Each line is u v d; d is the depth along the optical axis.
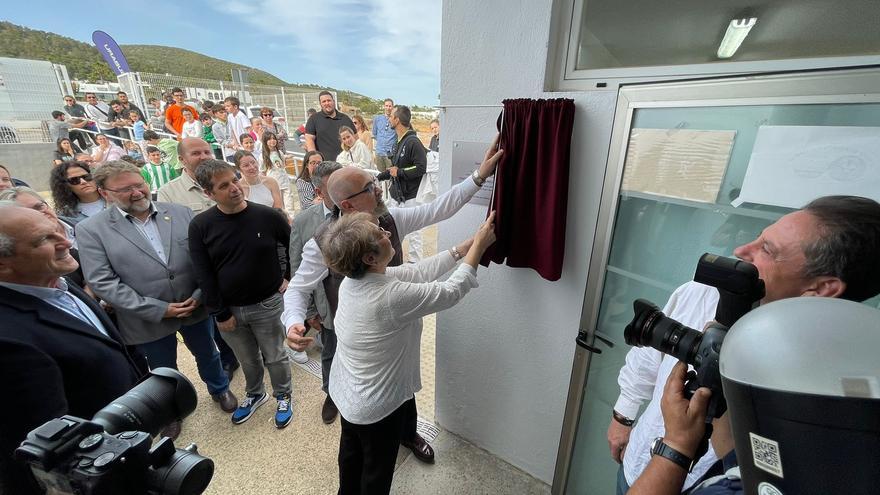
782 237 0.67
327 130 4.73
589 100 1.17
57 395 1.00
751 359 0.36
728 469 0.60
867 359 0.30
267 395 2.42
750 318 0.40
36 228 1.09
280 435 2.13
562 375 1.54
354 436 1.43
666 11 1.03
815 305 0.36
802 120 0.84
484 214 1.54
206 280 1.86
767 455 0.35
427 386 2.48
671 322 0.66
